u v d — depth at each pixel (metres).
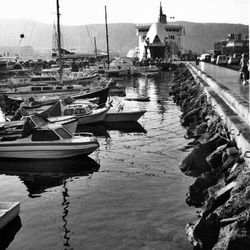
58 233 14.78
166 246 13.23
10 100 45.88
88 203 17.58
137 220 15.45
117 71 93.12
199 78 49.22
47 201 18.11
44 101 42.53
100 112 36.16
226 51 121.62
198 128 29.12
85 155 25.50
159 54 149.12
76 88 50.22
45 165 23.88
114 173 21.83
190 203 16.73
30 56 170.62
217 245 11.01
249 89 28.38
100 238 14.21
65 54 142.75
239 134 17.64
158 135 31.50
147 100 54.69
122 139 30.53
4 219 15.09
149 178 20.56
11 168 23.50
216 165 18.89
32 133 24.98
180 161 23.53
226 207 12.38
